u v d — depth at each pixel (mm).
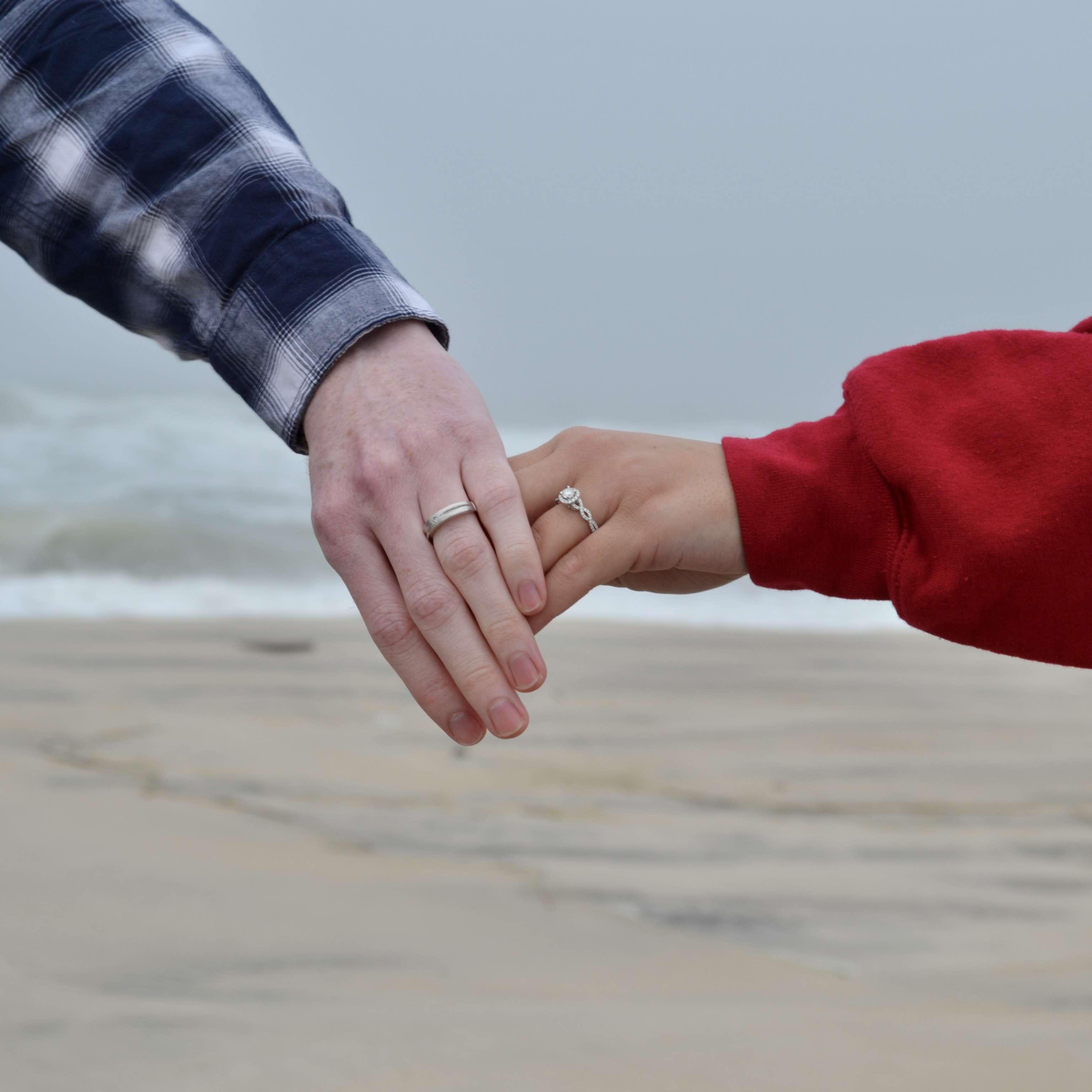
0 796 1770
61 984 1287
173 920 1394
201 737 2205
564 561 1005
